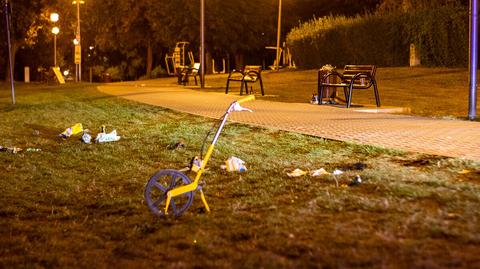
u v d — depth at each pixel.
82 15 64.75
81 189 10.66
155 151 13.73
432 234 7.11
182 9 62.59
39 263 7.05
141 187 10.55
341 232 7.37
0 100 27.94
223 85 36.81
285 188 9.80
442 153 11.45
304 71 45.19
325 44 47.38
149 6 62.91
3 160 13.25
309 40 49.50
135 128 17.41
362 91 28.11
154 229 8.14
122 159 13.05
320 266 6.37
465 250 6.59
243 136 14.82
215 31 63.12
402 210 8.12
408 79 32.75
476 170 10.06
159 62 78.69
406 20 39.34
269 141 13.98
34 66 70.75
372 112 19.42
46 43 65.12
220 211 8.75
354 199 8.76
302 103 22.58
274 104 22.03
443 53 36.97
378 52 42.12
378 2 65.81
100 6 64.62
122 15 64.50
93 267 6.86
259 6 65.25
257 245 7.18
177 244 7.41
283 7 68.44
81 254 7.30
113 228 8.24
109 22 65.38
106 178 11.41
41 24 56.12
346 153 12.19
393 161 11.26
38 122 19.38
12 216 9.16
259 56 75.25
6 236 8.13
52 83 48.31
